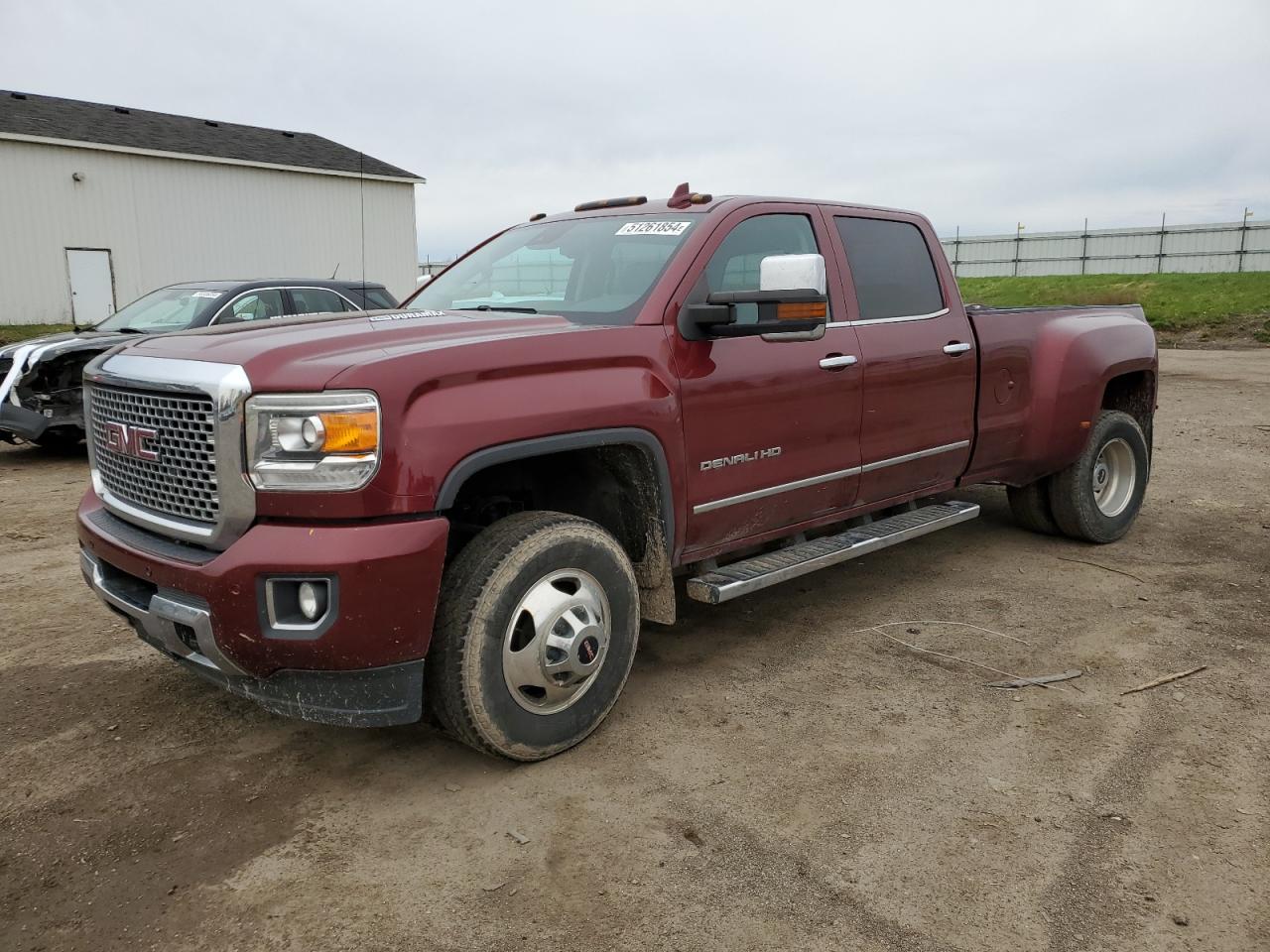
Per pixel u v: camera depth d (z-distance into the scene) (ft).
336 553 8.38
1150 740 10.75
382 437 8.52
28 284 75.87
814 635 14.11
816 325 10.94
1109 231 134.41
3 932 7.57
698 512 11.59
